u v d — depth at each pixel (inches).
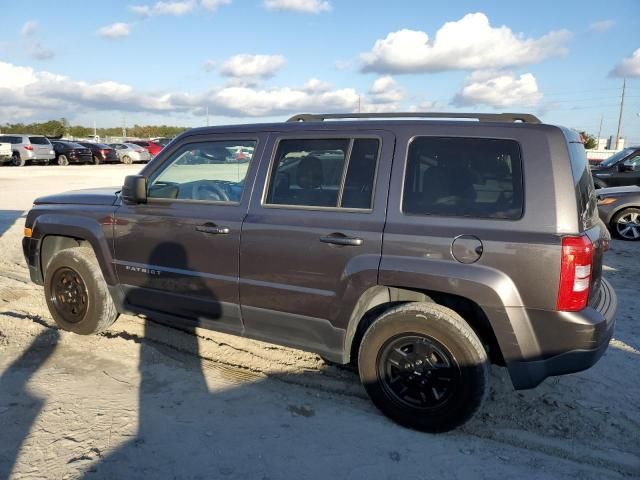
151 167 165.9
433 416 126.1
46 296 189.6
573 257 110.8
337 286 132.0
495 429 130.5
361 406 141.2
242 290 146.9
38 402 138.8
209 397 143.9
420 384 126.9
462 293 118.0
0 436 123.1
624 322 203.3
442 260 120.0
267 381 154.4
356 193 132.5
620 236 376.8
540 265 112.4
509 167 119.0
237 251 145.6
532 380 118.3
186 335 187.9
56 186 711.1
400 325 126.3
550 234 113.1
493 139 121.6
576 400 144.1
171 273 159.2
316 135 139.6
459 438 126.7
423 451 121.1
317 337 139.8
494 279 115.1
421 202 125.6
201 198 156.5
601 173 471.5
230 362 167.3
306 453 119.4
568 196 114.0
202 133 157.9
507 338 116.5
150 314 170.1
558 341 114.0
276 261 139.9
